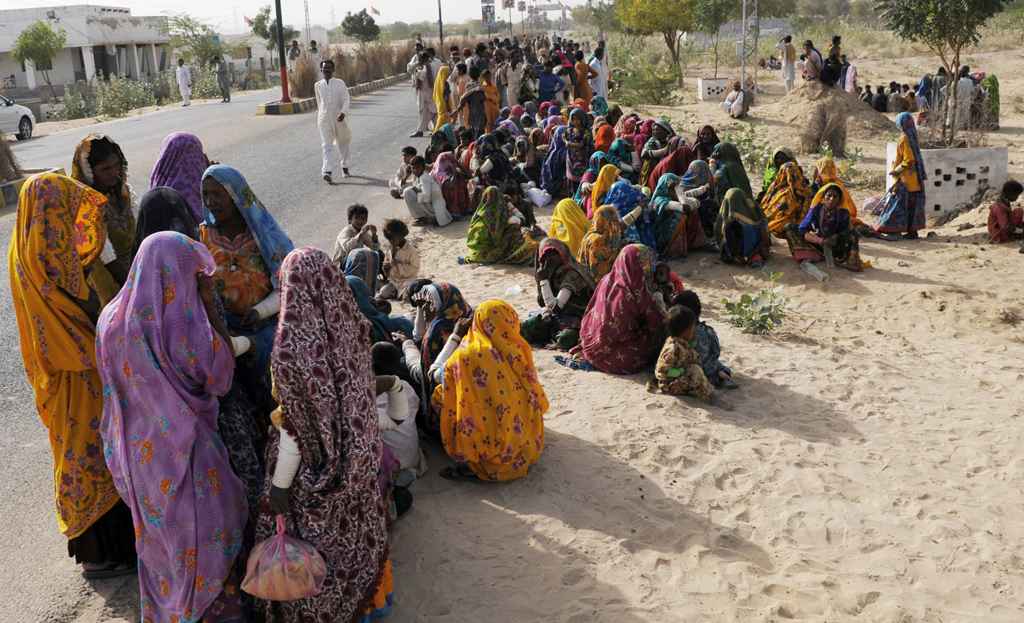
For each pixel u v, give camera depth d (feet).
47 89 130.82
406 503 14.85
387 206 39.06
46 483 15.66
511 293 27.45
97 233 11.89
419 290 18.01
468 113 53.36
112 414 10.89
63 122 84.02
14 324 23.29
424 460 16.51
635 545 14.28
